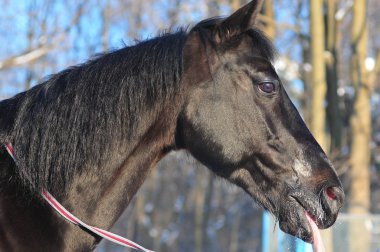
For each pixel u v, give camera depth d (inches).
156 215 1021.2
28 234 125.6
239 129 139.0
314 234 139.2
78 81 135.0
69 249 129.5
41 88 136.5
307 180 139.4
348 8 516.1
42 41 455.8
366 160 495.5
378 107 807.7
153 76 136.7
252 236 945.5
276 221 150.9
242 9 141.4
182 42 139.6
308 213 139.6
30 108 133.7
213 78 139.9
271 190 140.6
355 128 498.6
